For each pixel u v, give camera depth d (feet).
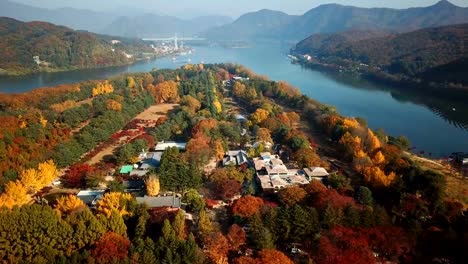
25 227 347.97
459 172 617.62
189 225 431.02
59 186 552.82
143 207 420.77
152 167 591.78
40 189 533.55
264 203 451.12
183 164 557.74
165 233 356.79
